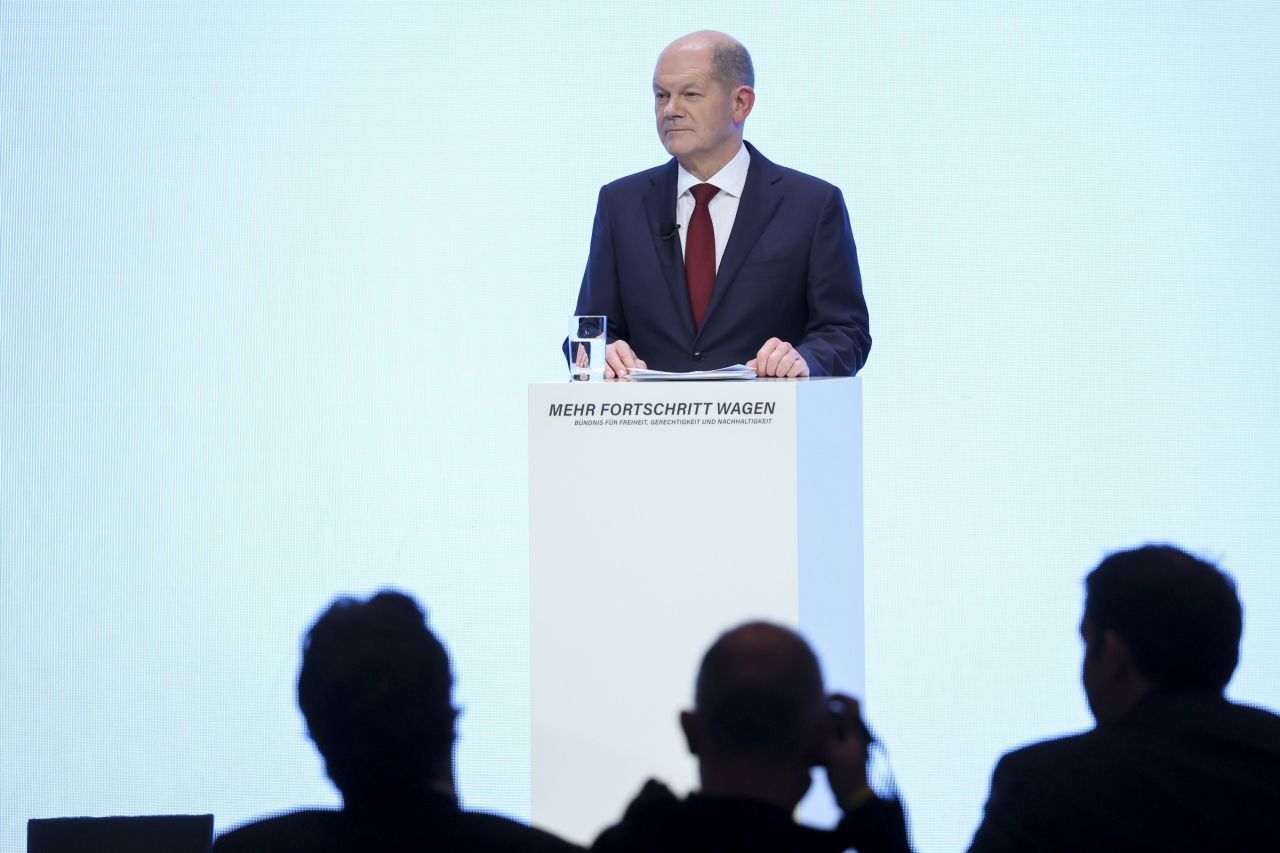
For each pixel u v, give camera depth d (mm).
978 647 16281
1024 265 16453
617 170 17047
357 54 17281
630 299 11391
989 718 16172
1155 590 6582
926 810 16031
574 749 8633
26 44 17484
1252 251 16281
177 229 17406
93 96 17469
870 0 16609
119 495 17203
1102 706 6809
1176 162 16328
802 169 16672
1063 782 6574
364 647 5941
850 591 9836
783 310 11219
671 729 8555
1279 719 6555
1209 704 6586
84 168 17453
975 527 16375
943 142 16516
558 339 17094
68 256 17438
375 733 5930
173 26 17422
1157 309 16344
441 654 6102
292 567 17109
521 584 17047
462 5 17156
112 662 16938
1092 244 16391
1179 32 16328
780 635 5664
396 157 17250
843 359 10617
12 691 16891
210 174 17391
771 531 8453
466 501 17094
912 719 16219
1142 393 16328
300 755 16766
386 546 17141
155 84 17422
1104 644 6715
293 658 16969
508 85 17125
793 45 16688
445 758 6125
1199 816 6410
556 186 17094
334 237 17281
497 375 17141
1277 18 16219
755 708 5582
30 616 17031
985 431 16438
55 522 17188
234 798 16625
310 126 17312
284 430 17234
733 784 5730
